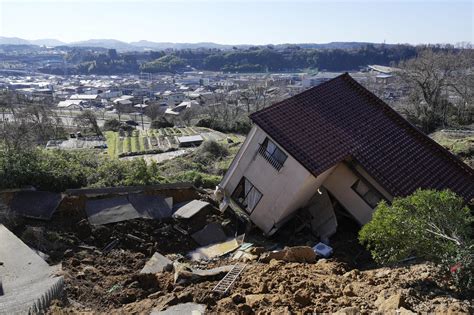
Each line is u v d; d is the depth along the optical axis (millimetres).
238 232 15422
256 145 15500
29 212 13281
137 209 14477
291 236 15805
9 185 14039
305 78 151250
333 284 9758
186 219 14695
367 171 14711
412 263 10789
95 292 9852
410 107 45375
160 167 28750
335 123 16141
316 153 14383
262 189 15352
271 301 8672
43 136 52812
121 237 13281
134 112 112500
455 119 41438
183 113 84562
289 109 15797
